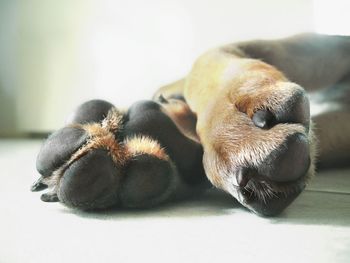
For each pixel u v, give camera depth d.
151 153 0.20
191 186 0.22
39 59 0.55
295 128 0.17
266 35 0.49
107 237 0.17
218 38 0.50
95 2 0.53
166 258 0.15
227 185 0.19
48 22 0.54
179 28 0.51
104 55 0.54
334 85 0.33
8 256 0.16
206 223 0.19
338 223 0.19
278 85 0.19
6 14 0.55
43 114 0.56
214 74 0.24
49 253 0.16
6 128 0.57
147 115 0.21
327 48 0.32
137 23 0.52
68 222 0.19
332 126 0.31
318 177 0.28
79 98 0.55
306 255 0.15
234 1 0.49
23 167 0.33
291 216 0.20
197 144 0.22
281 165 0.17
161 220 0.19
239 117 0.19
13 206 0.22
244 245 0.16
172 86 0.32
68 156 0.19
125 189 0.20
